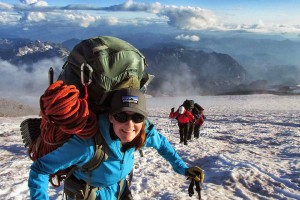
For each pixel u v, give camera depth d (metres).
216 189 7.39
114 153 2.67
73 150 2.52
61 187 7.00
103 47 2.57
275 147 14.79
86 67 2.54
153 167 9.53
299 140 17.20
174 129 24.34
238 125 28.27
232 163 10.13
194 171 3.15
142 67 2.72
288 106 70.06
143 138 2.77
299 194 7.20
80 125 2.42
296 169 9.61
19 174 8.42
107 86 2.56
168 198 6.61
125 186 3.16
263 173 8.87
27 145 3.06
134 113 2.48
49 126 2.63
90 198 2.85
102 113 2.64
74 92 2.42
